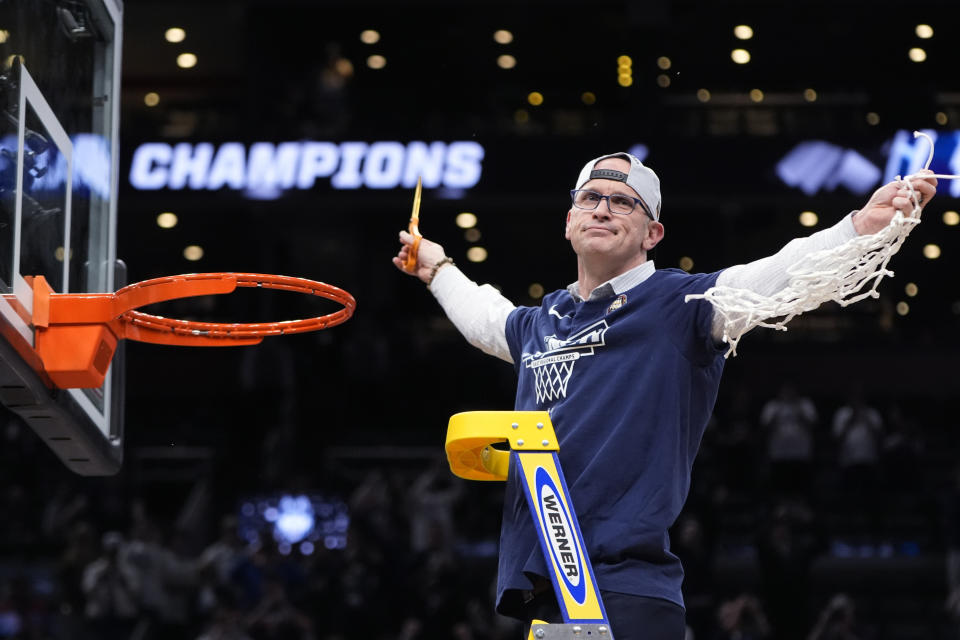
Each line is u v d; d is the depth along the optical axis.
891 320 30.05
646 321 3.64
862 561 18.72
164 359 28.25
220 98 30.00
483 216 30.83
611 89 29.92
